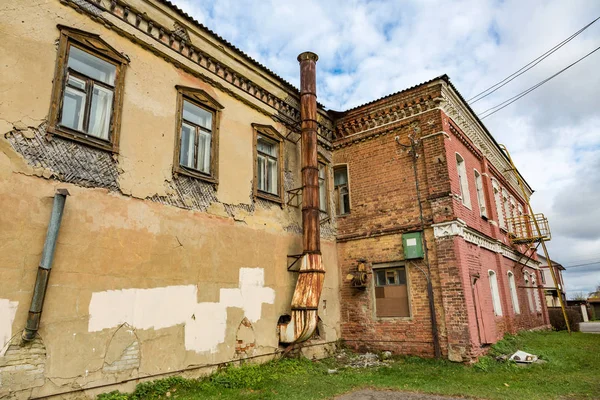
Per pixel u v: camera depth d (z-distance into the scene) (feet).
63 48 23.88
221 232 31.76
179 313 27.22
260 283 34.35
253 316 33.01
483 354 37.19
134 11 28.35
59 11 24.13
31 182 21.15
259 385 27.09
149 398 23.31
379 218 44.21
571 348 45.21
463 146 48.34
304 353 37.93
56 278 21.26
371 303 42.83
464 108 47.09
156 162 27.91
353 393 26.22
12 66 21.42
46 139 22.17
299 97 44.32
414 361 37.22
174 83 30.58
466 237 40.88
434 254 39.42
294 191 41.06
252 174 36.24
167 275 26.96
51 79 23.00
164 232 27.40
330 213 47.24
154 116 28.53
